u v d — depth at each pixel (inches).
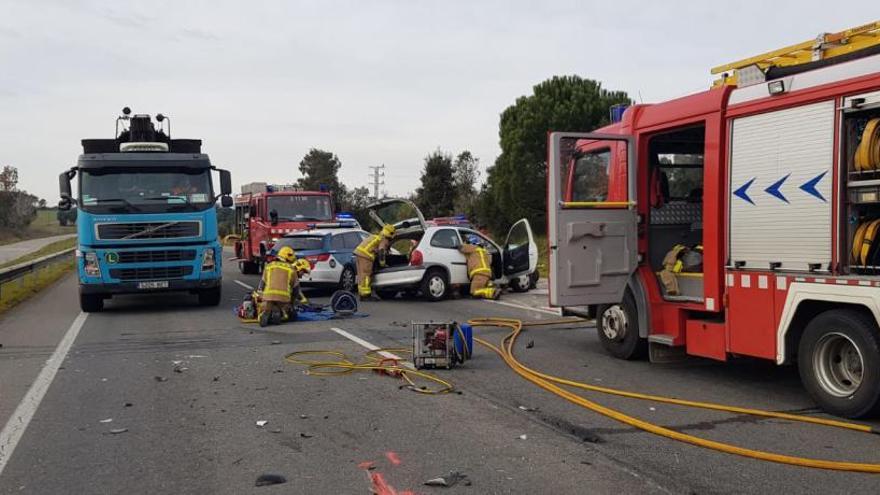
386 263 624.7
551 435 218.2
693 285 302.5
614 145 335.9
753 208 255.1
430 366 319.6
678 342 304.5
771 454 194.7
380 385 289.7
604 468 187.9
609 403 256.1
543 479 180.5
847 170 220.4
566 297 312.8
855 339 219.0
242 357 353.7
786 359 243.8
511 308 550.3
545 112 1254.3
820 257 228.5
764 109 250.2
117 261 526.6
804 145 234.5
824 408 232.4
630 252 325.4
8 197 2655.0
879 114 213.0
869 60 214.2
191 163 549.6
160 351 373.4
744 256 259.4
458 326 324.2
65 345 395.5
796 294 236.7
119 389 287.0
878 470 181.2
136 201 534.3
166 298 669.3
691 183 347.3
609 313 343.0
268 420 238.8
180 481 183.3
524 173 1266.0
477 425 230.1
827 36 263.9
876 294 209.5
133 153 544.4
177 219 537.6
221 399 268.5
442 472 186.9
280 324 474.3
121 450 209.2
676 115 298.2
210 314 535.2
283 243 658.8
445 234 616.7
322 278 644.1
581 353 355.3
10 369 329.1
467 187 1765.5
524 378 299.6
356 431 225.1
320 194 911.0
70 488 179.5
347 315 508.1
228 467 193.3
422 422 234.4
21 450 210.1
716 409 244.8
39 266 799.1
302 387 287.1
